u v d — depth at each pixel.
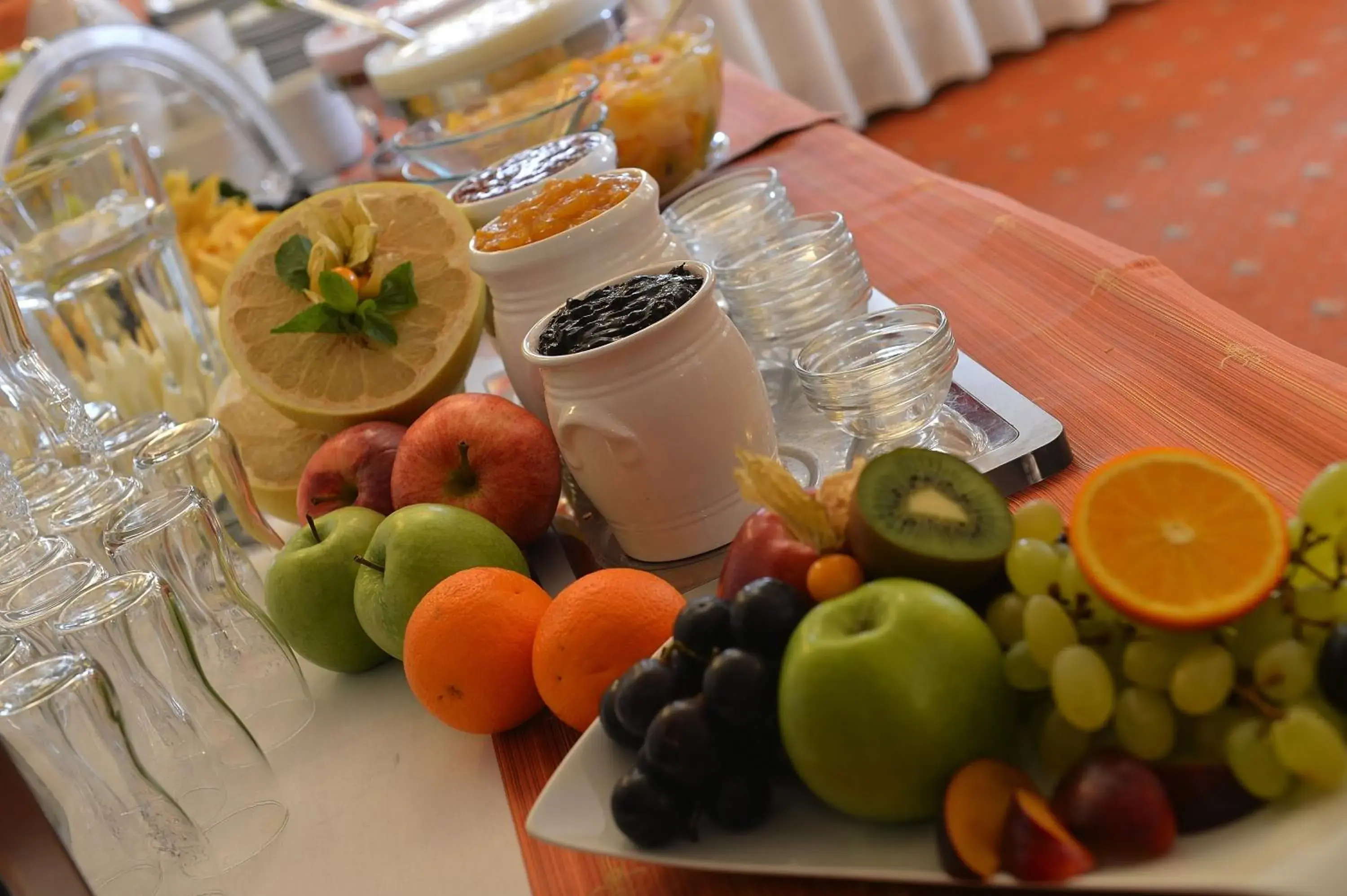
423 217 0.99
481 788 0.64
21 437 0.88
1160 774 0.42
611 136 1.05
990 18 3.24
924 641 0.45
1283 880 0.36
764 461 0.54
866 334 0.78
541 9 1.56
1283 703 0.42
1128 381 0.74
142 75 1.98
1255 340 0.72
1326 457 0.61
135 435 0.93
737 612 0.49
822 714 0.45
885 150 1.29
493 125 1.33
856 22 3.11
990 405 0.75
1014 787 0.44
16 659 0.58
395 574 0.71
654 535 0.74
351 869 0.61
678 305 0.71
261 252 1.01
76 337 1.17
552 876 0.55
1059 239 0.93
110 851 0.58
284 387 0.97
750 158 1.42
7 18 2.12
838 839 0.48
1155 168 2.44
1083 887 0.40
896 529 0.49
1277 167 2.27
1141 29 3.15
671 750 0.47
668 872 0.52
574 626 0.60
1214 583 0.43
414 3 2.04
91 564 0.67
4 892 0.50
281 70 2.46
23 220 1.14
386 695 0.77
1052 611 0.45
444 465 0.80
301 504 0.89
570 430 0.72
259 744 0.74
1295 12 2.91
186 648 0.65
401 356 0.96
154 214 1.21
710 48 1.31
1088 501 0.45
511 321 0.84
